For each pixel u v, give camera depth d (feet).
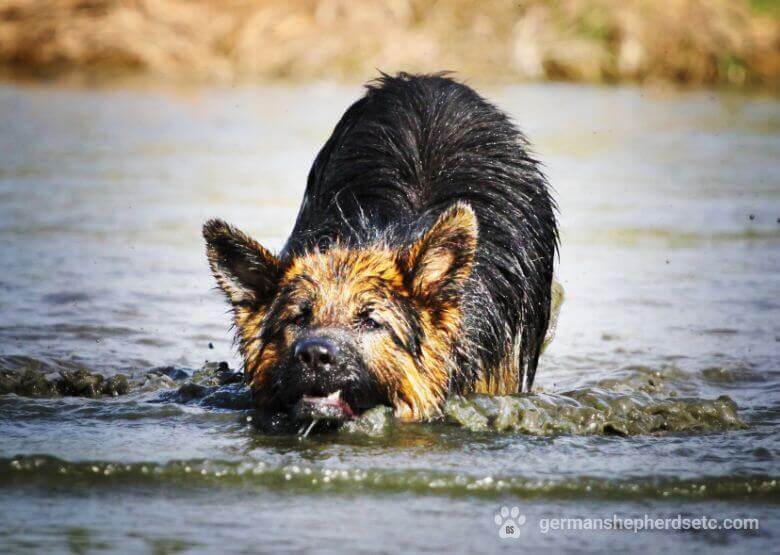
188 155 135.13
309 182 73.20
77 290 84.64
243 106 171.53
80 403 60.59
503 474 50.80
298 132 151.12
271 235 98.63
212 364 67.31
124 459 51.65
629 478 50.67
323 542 45.09
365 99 70.28
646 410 59.67
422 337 57.00
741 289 88.17
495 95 183.42
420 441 55.36
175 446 53.88
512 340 63.57
